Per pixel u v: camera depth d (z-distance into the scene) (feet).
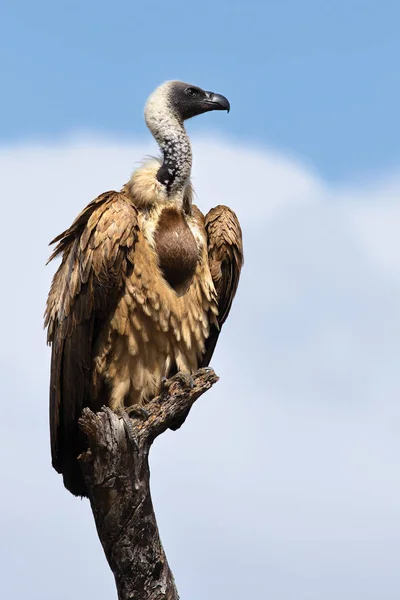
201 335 41.14
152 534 33.19
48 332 41.32
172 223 39.14
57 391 39.42
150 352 39.73
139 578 33.22
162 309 39.11
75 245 39.68
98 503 32.50
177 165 39.65
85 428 31.30
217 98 41.75
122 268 38.32
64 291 39.68
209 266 41.86
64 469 39.96
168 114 40.55
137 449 32.68
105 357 39.40
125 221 38.32
